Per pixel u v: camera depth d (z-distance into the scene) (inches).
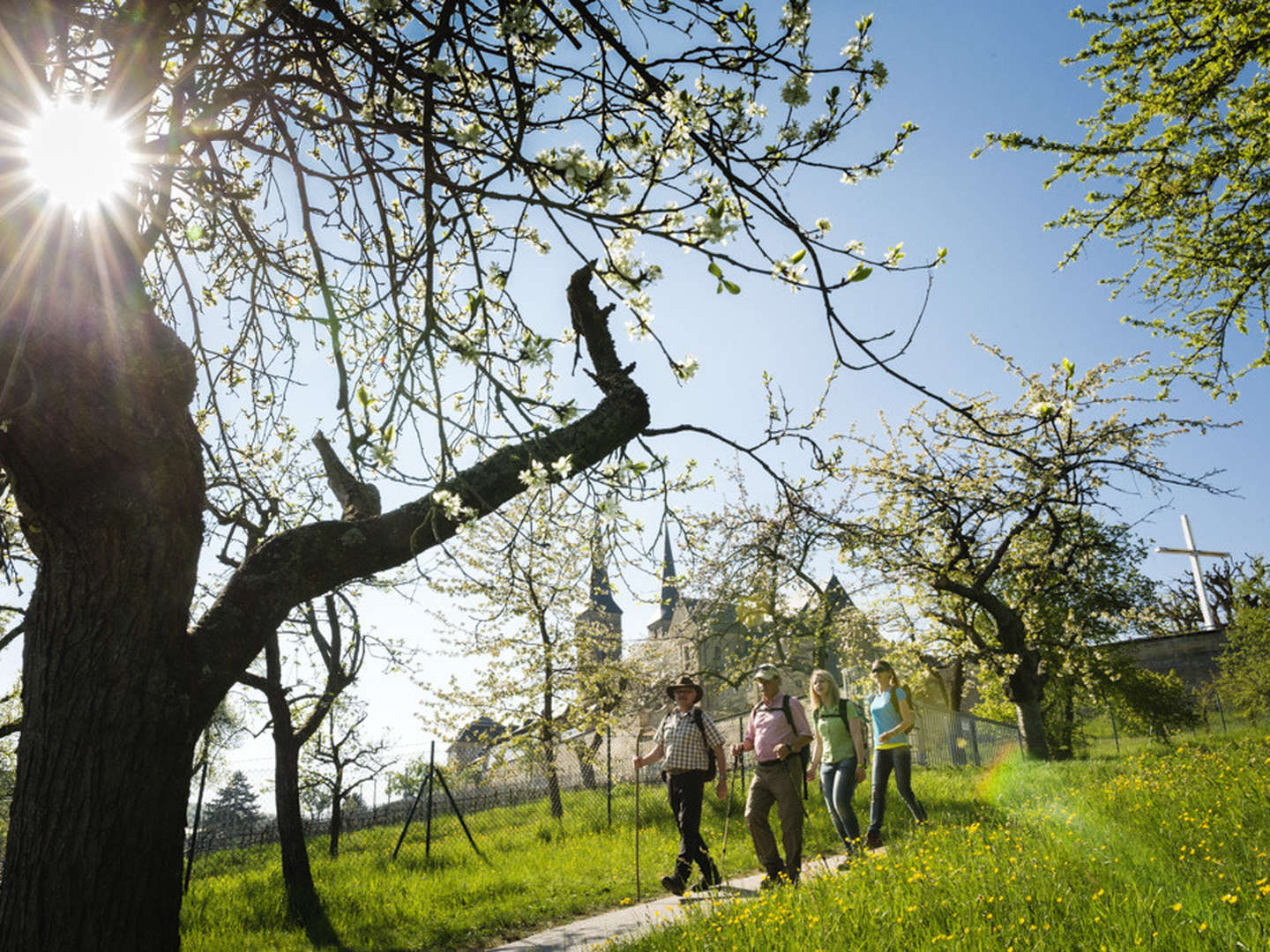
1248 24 340.5
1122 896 135.5
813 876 217.8
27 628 134.1
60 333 131.1
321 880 382.9
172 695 130.3
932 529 616.4
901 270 116.6
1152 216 399.9
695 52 122.1
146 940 122.3
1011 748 861.2
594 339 195.6
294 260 215.0
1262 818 194.2
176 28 128.9
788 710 255.3
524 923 267.7
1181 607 1600.6
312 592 151.7
